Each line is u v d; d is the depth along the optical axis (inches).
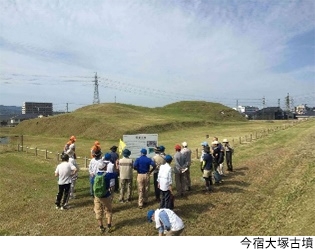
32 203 547.8
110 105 2930.6
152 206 503.2
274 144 1268.5
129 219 452.1
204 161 580.4
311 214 454.3
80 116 2370.8
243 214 485.4
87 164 962.7
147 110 3376.0
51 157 1115.9
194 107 3853.3
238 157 976.3
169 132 2037.4
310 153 989.2
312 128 1943.9
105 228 420.8
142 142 659.4
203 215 470.9
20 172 821.9
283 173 746.2
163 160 520.7
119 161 525.7
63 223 449.1
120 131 1876.2
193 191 592.1
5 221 470.6
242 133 1927.9
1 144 1508.4
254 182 666.2
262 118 4633.4
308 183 635.5
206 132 2043.6
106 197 404.8
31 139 1951.3
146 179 494.3
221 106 4060.0
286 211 491.8
